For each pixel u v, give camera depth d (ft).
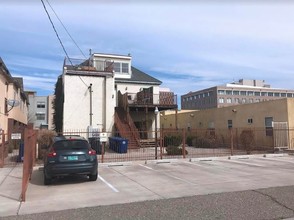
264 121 81.51
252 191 28.76
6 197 27.94
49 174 33.32
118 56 112.57
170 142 83.30
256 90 470.80
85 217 21.16
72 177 38.29
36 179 37.17
